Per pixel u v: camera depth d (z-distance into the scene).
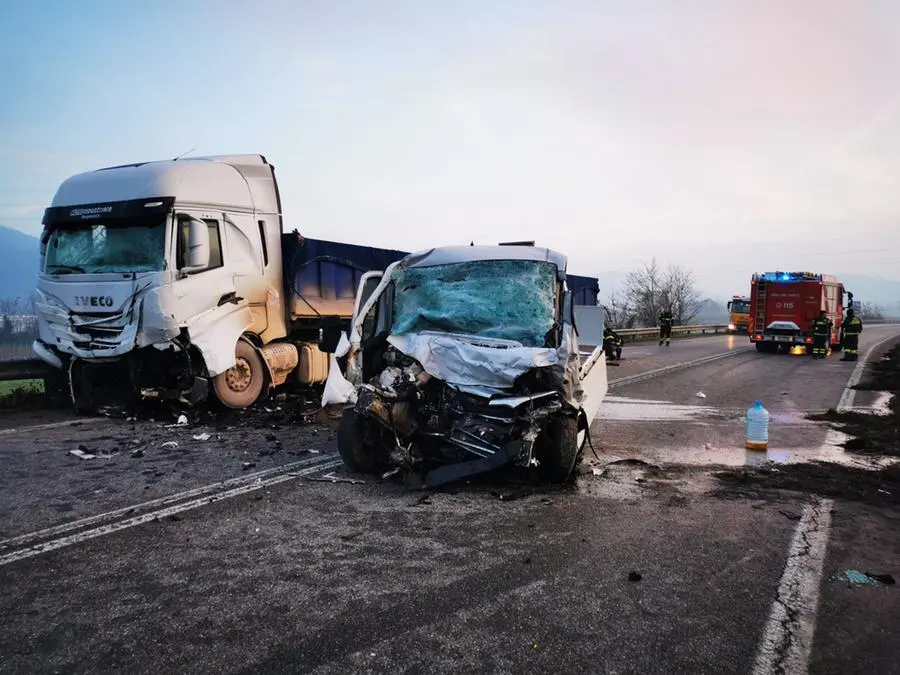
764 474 6.58
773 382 15.45
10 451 6.84
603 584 3.74
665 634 3.17
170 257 8.35
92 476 5.88
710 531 4.76
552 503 5.34
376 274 7.03
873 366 19.80
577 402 5.90
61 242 9.02
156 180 8.58
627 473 6.47
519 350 5.66
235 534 4.44
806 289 24.67
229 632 3.08
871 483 6.28
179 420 8.64
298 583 3.65
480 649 2.97
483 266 6.77
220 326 9.03
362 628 3.14
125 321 8.30
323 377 11.41
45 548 4.12
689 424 9.57
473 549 4.25
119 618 3.20
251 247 9.80
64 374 9.80
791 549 4.42
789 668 2.91
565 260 6.81
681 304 54.84
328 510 5.01
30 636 3.00
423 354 5.78
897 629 3.31
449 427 5.68
